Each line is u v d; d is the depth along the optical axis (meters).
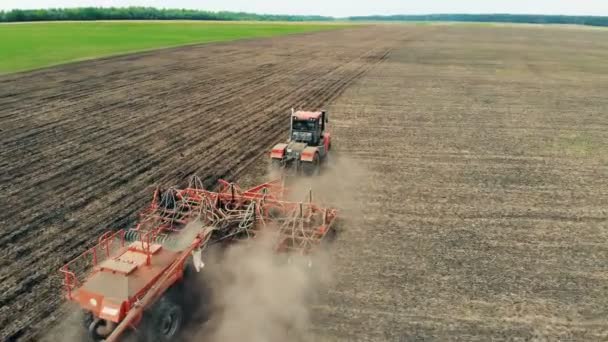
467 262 11.00
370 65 49.91
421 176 16.80
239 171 16.59
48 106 26.12
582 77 44.06
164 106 27.23
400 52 65.94
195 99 29.62
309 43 78.94
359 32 124.75
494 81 40.53
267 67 46.28
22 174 15.80
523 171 17.55
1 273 9.95
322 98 31.14
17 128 21.47
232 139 20.75
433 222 13.09
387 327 8.61
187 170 16.59
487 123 25.19
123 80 35.75
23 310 8.77
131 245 8.49
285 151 15.47
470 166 18.02
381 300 9.44
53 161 17.17
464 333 8.49
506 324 8.78
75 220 12.48
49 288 9.46
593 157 19.42
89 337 8.04
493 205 14.35
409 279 10.23
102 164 17.02
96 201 13.75
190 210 11.16
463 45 82.31
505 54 66.25
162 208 11.29
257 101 29.61
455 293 9.75
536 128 24.31
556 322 8.88
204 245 9.57
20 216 12.66
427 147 20.47
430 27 181.75
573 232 12.63
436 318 8.91
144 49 58.28
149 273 7.78
